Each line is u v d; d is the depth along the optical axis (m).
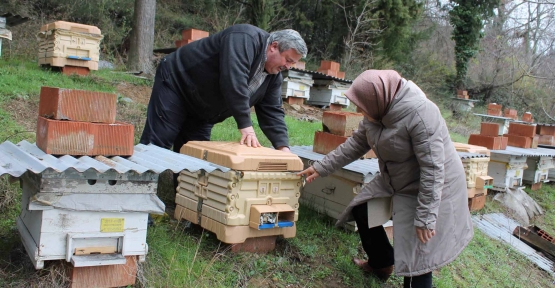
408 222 2.97
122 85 7.76
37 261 2.22
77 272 2.38
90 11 13.97
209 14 17.17
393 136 2.82
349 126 4.16
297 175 3.28
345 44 17.42
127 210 2.42
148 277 2.69
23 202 2.62
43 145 2.43
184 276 2.77
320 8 18.45
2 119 4.88
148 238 3.08
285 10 17.14
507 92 23.30
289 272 3.27
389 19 17.58
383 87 2.75
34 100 5.77
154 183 2.49
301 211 4.21
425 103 2.77
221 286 2.82
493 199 6.58
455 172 2.98
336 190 4.02
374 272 3.57
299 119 8.87
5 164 2.16
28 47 10.70
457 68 21.72
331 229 3.98
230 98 3.25
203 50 3.47
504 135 7.89
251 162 3.01
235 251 3.18
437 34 26.41
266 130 3.88
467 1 20.92
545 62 25.14
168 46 15.34
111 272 2.48
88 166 2.19
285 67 3.47
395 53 18.89
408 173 2.95
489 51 23.48
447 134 2.99
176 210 3.53
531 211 6.91
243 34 3.29
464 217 3.03
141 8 10.93
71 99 2.43
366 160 4.19
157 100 3.63
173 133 3.70
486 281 4.34
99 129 2.50
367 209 3.26
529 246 5.79
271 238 3.40
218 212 3.06
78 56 7.53
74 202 2.28
